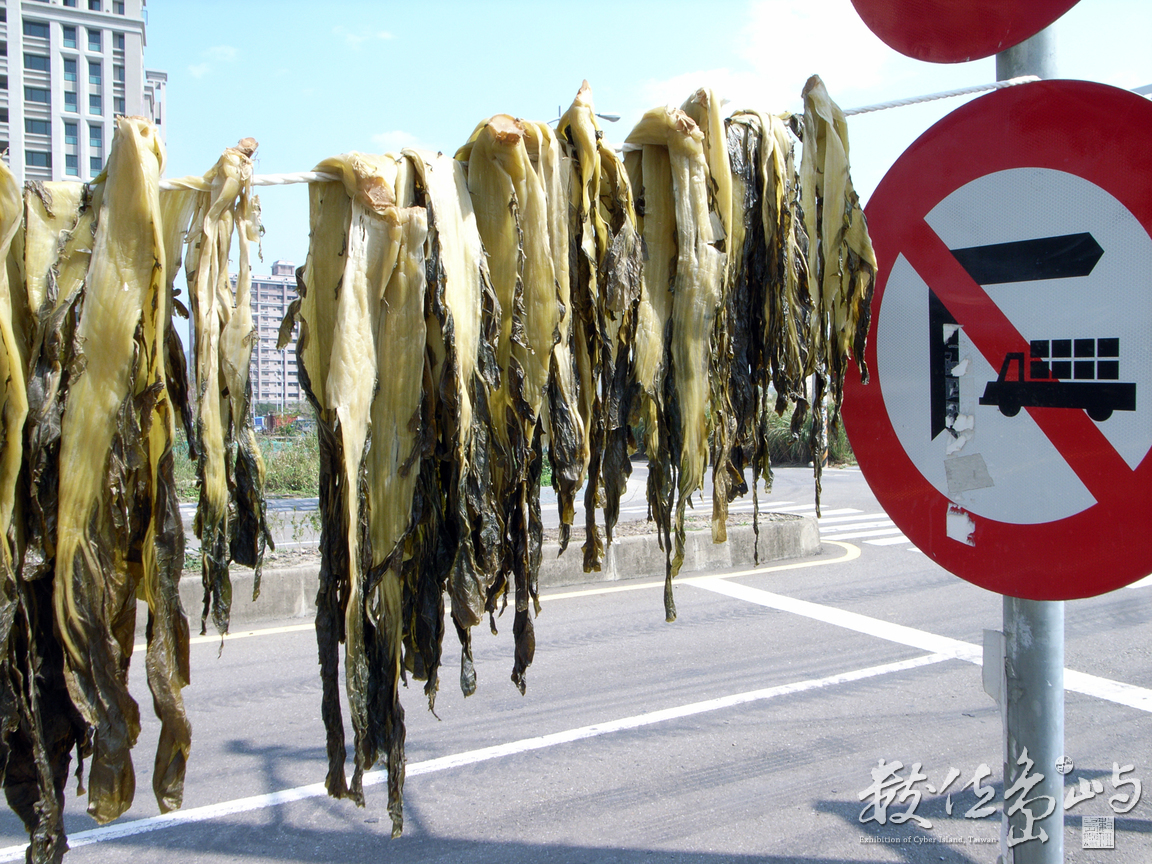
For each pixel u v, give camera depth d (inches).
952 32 70.9
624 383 67.6
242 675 216.7
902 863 128.7
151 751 172.6
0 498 51.0
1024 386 66.6
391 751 59.6
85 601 53.1
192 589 257.8
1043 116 65.2
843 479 829.2
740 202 70.1
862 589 315.3
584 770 161.8
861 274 72.0
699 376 67.3
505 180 60.5
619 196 63.7
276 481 500.4
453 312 57.7
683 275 66.4
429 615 62.2
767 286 71.9
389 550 58.2
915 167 73.6
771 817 143.2
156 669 55.0
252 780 158.9
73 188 53.5
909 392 74.2
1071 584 64.2
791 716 187.3
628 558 337.1
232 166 53.8
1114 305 61.7
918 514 74.0
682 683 209.3
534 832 139.7
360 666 56.6
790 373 71.9
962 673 215.6
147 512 56.4
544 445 65.0
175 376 56.8
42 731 54.5
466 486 58.9
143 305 53.1
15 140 2677.2
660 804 148.3
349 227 57.5
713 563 359.3
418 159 58.9
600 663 225.3
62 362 52.4
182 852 134.8
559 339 61.8
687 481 68.2
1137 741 170.1
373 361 57.3
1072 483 64.0
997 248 68.1
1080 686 202.4
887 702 195.5
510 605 287.4
